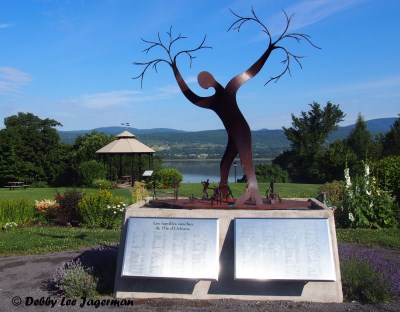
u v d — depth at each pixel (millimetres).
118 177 33188
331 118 45656
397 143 39094
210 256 5543
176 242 5672
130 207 6406
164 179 25953
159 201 7273
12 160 39094
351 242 9500
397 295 5691
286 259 5457
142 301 5613
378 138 45250
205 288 5652
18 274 7406
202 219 5781
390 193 12945
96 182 26438
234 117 6566
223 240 5781
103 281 6211
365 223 11227
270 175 39125
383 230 10781
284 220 5680
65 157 43688
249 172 6570
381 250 8766
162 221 5828
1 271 7656
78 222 13430
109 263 6750
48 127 45875
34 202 16094
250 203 6707
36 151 44250
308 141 44875
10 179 39031
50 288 6465
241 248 5570
